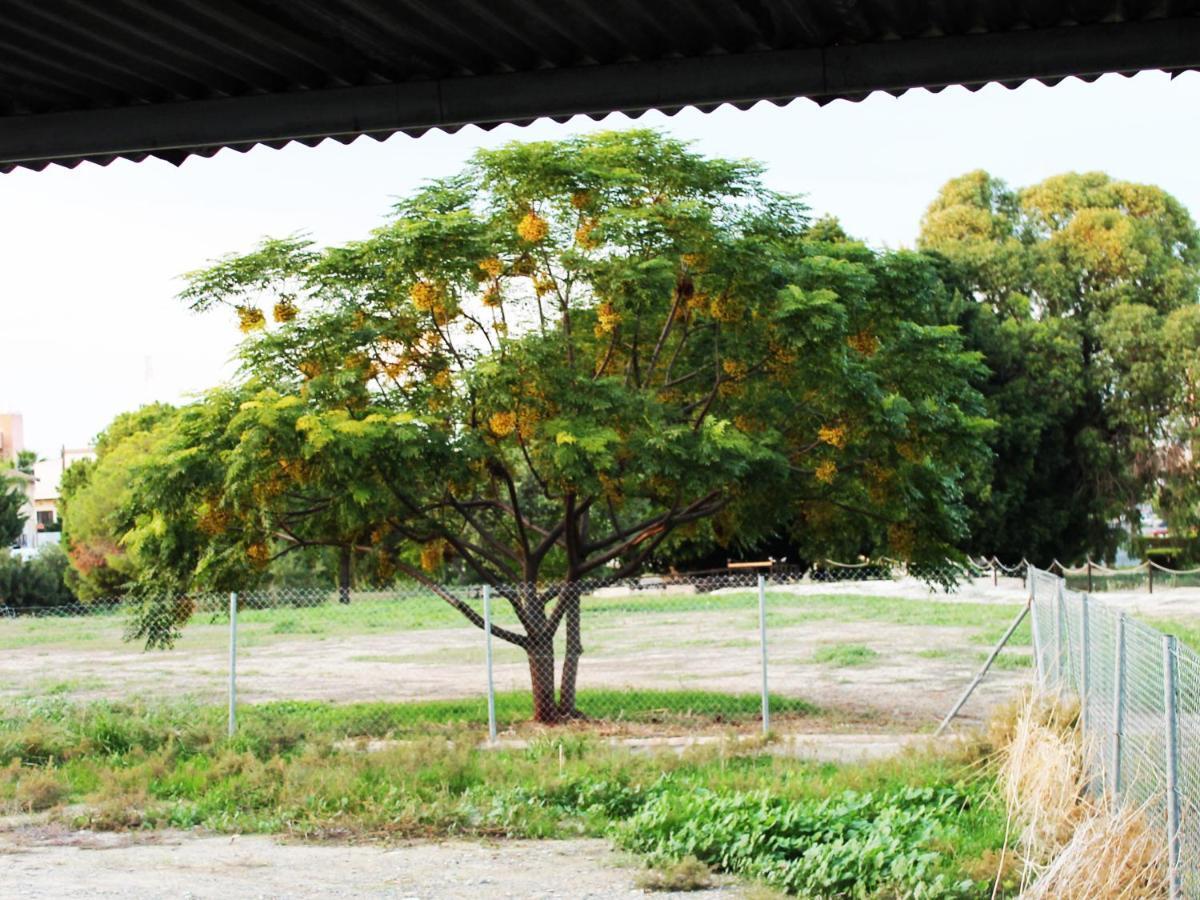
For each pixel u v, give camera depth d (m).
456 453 17.19
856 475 19.09
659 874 9.73
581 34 5.13
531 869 10.33
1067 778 9.91
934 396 18.98
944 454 18.94
